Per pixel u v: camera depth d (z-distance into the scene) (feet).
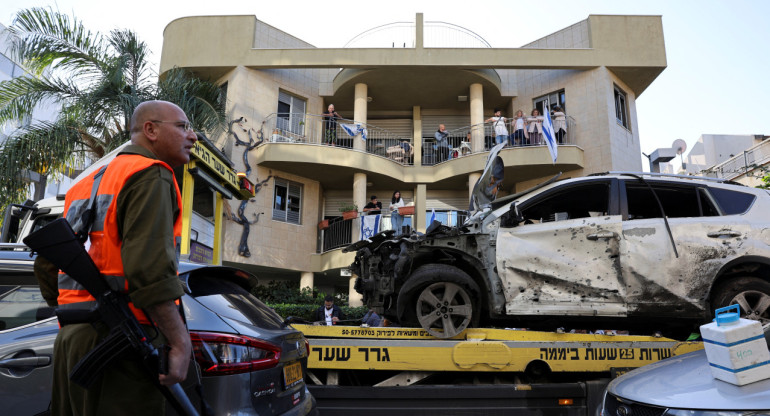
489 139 65.05
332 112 60.59
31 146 38.17
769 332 11.35
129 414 6.02
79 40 41.96
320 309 28.45
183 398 6.23
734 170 64.59
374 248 17.67
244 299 11.28
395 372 15.35
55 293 7.44
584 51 59.16
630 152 59.77
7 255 12.01
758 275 16.25
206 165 18.99
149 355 5.87
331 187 64.28
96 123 40.91
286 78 61.57
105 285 6.02
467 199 64.44
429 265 16.22
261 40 60.59
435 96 65.21
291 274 60.08
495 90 63.52
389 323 18.47
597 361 15.14
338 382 15.02
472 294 16.15
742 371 9.46
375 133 68.28
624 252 15.67
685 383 10.25
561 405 14.65
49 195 60.59
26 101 40.83
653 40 59.41
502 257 16.06
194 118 44.47
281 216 58.23
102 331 6.11
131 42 42.98
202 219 20.44
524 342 15.10
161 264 5.79
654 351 15.24
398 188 64.69
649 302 15.39
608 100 57.77
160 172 6.28
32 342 10.93
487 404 14.57
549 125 43.29
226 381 9.11
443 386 14.67
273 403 9.86
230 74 58.44
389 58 58.75
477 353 14.90
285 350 10.56
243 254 53.06
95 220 6.20
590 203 17.89
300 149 56.18
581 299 15.58
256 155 56.49
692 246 15.62
